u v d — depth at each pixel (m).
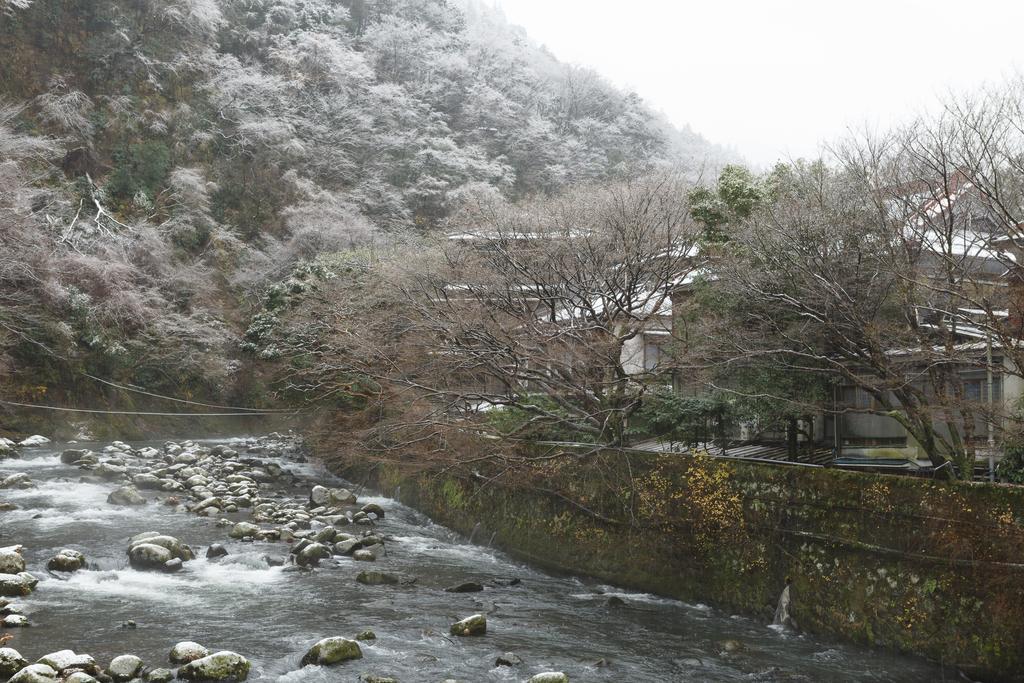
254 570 11.62
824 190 12.97
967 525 8.48
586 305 14.64
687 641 9.48
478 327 14.67
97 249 32.06
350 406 21.72
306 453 25.36
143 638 8.42
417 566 12.70
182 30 47.19
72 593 9.90
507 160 57.44
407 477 17.98
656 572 11.55
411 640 8.98
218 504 15.77
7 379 26.55
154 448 24.89
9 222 27.31
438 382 16.02
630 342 18.44
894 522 9.15
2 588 9.52
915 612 8.75
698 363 14.20
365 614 9.88
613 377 14.49
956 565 8.51
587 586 12.07
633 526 11.98
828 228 11.91
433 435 15.28
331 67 53.88
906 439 13.73
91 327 29.27
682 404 14.48
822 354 13.30
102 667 7.45
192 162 43.62
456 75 63.12
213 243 40.44
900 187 11.64
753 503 10.62
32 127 37.28
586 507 12.72
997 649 8.00
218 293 38.41
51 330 27.95
